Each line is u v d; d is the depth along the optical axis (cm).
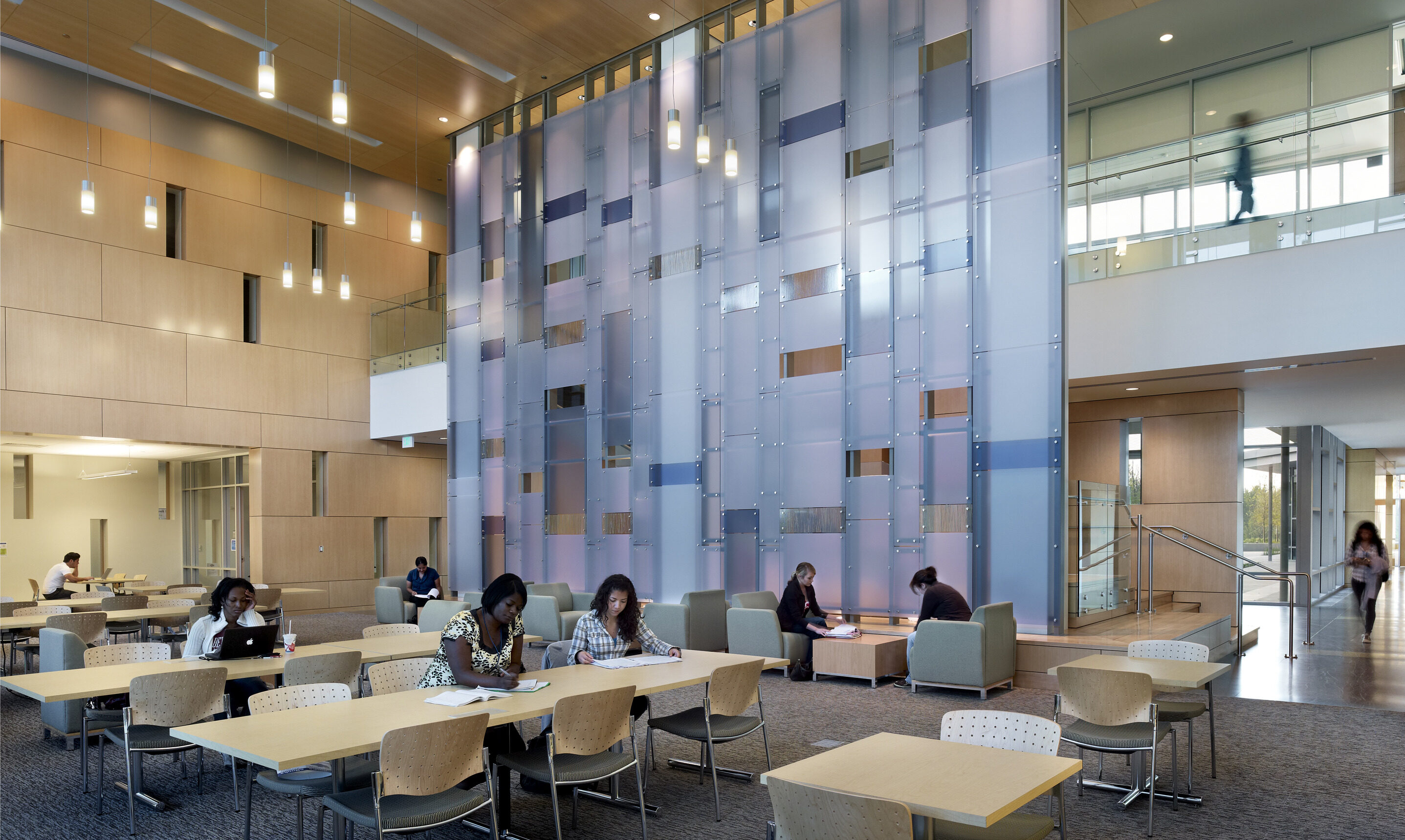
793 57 1138
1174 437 1263
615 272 1324
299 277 1711
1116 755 625
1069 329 1075
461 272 1583
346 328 1780
